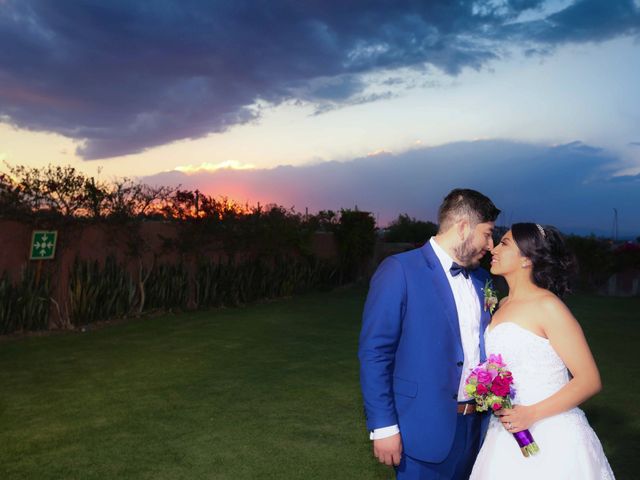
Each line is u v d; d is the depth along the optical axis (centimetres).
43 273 983
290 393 608
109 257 1084
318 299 1466
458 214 276
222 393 607
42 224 966
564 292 280
